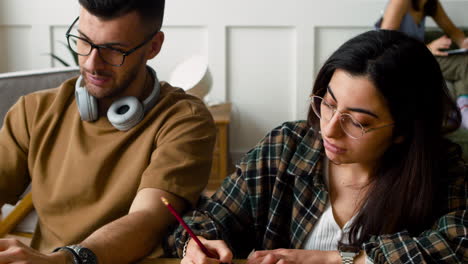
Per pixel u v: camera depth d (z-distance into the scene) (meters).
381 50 0.88
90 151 1.17
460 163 1.02
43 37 3.30
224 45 3.32
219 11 3.28
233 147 3.46
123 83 1.14
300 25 3.29
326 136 0.91
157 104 1.20
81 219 1.17
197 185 1.15
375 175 1.01
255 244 1.14
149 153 1.17
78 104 1.17
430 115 0.93
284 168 1.09
